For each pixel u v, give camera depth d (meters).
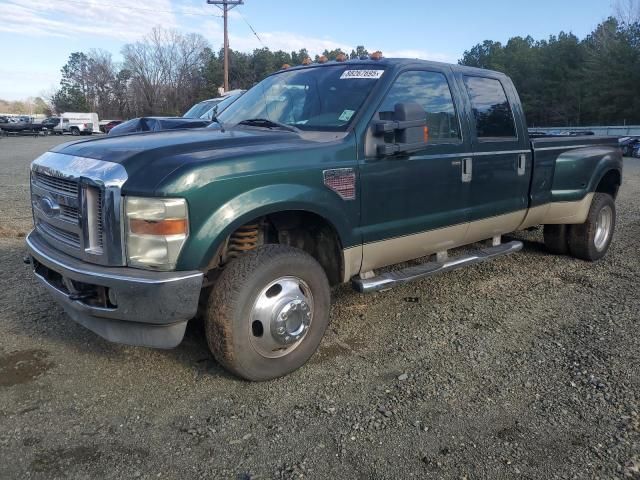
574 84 61.56
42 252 3.49
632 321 4.50
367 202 3.89
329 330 4.34
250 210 3.20
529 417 3.10
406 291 5.29
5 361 3.71
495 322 4.52
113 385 3.43
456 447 2.83
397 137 3.95
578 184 5.98
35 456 2.72
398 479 2.58
